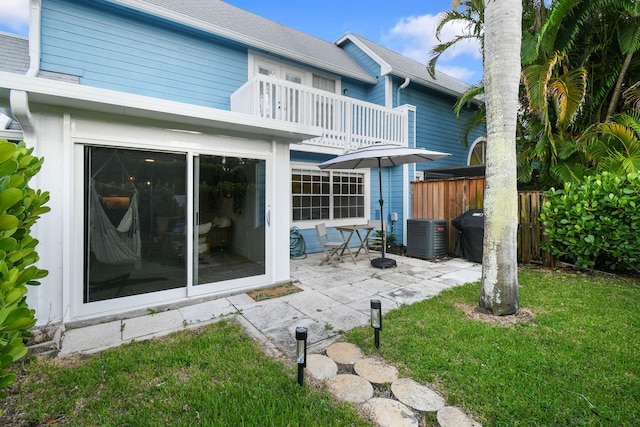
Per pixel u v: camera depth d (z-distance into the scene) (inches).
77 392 85.4
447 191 292.8
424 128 370.6
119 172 141.7
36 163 81.4
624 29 229.6
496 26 129.6
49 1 195.2
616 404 76.4
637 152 207.3
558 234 212.2
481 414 75.3
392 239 338.0
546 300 149.6
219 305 154.2
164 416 75.8
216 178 167.9
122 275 143.2
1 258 53.8
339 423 72.9
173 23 231.8
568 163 239.5
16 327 51.9
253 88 220.1
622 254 186.9
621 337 110.4
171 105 136.1
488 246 136.3
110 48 214.1
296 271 224.8
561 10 215.8
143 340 116.8
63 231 128.8
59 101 120.8
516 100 131.2
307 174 304.8
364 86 350.6
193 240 160.9
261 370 95.0
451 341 110.4
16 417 76.0
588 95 258.4
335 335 120.3
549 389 82.7
